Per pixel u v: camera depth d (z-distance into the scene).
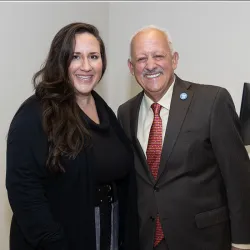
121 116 1.64
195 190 1.36
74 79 1.30
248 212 1.38
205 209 1.38
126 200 1.46
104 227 1.34
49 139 1.18
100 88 2.64
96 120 1.43
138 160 1.50
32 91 2.04
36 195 1.17
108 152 1.35
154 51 1.42
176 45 2.34
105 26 2.65
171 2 2.34
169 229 1.37
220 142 1.35
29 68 2.02
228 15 2.12
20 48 1.95
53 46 1.28
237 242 1.38
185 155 1.36
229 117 1.37
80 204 1.23
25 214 1.16
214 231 1.39
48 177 1.22
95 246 1.28
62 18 2.25
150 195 1.43
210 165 1.40
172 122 1.40
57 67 1.26
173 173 1.38
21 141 1.17
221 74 2.18
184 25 2.30
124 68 2.64
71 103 1.26
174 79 1.52
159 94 1.48
